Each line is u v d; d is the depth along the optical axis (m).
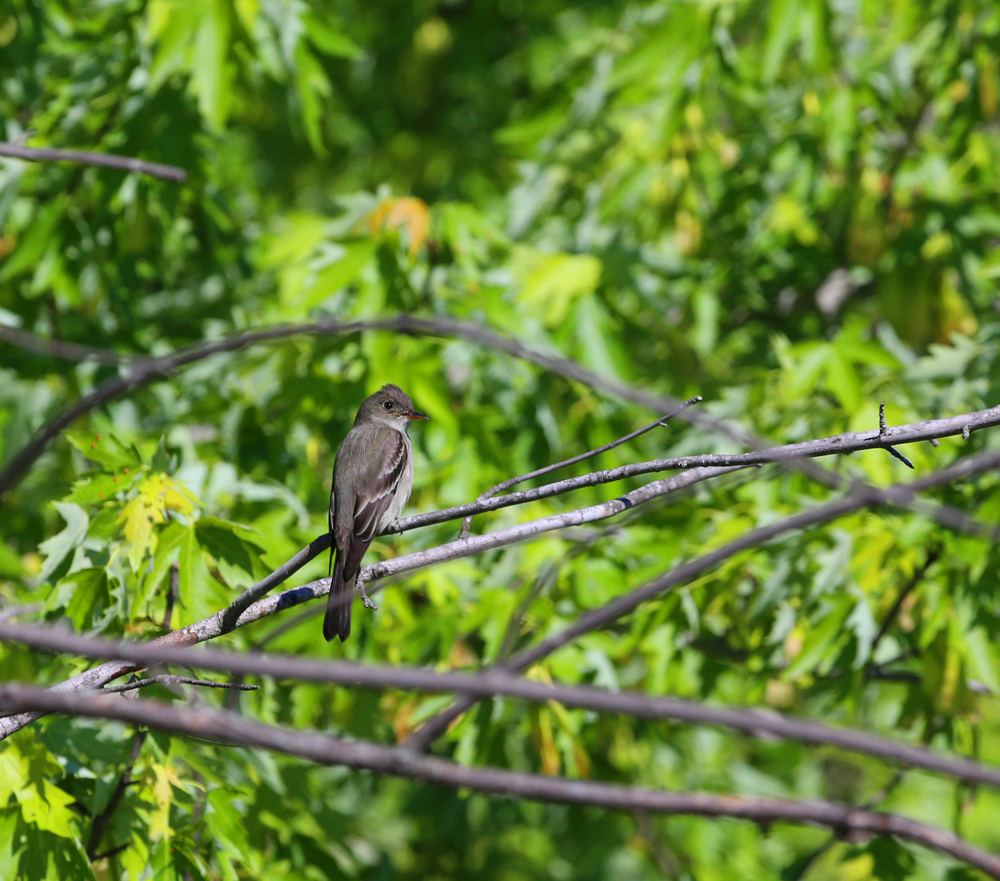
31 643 4.04
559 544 11.42
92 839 8.31
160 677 6.61
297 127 14.34
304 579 10.64
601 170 15.55
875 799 10.74
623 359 12.64
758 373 12.42
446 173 23.42
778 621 10.77
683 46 14.07
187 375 12.57
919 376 11.89
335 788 13.42
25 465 6.05
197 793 8.91
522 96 24.31
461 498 11.73
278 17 12.33
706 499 11.79
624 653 10.84
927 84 15.18
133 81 12.41
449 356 12.45
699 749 14.40
